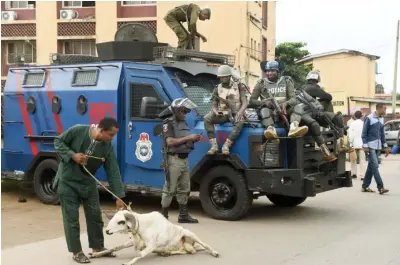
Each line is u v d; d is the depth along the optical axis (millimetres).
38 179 10594
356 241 7328
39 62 26297
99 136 6160
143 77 9445
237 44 24016
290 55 35750
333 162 9344
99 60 10531
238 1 24016
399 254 6648
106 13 25641
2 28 26438
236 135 8500
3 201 10812
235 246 7055
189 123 8977
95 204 6430
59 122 10297
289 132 8375
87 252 6785
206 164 8906
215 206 8938
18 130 10883
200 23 24281
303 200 10000
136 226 6191
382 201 10859
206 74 9836
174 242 6512
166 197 8383
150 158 9250
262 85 8906
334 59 44812
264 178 8352
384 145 12039
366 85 45281
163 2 24812
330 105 9891
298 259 6422
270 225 8430
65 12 25969
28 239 7469
